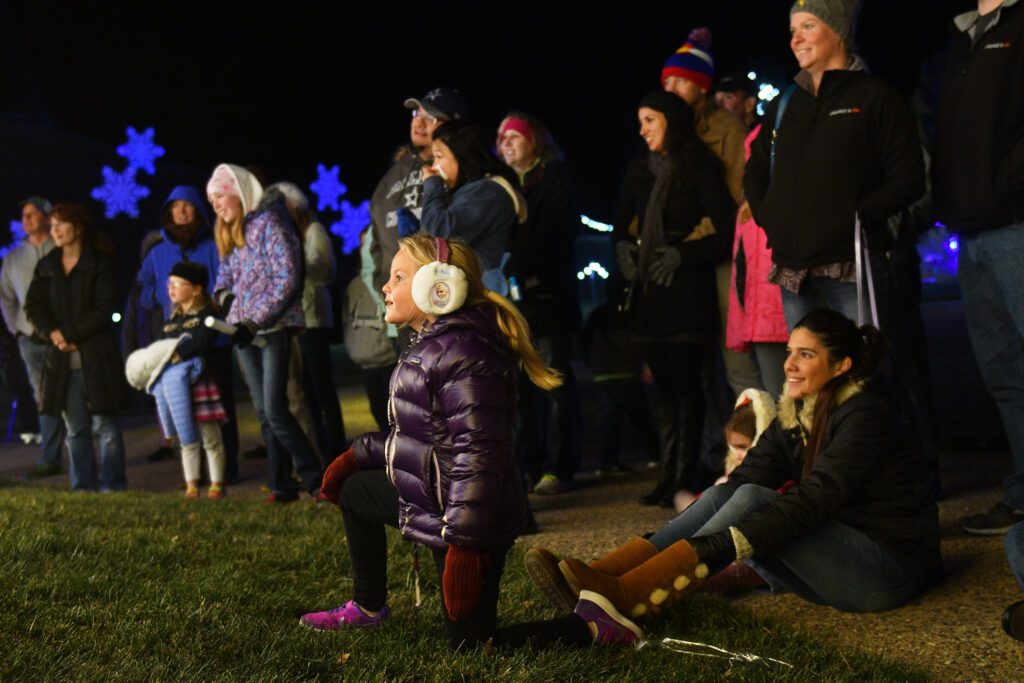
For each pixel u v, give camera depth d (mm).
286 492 6898
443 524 3139
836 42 4996
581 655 3398
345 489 3645
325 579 4461
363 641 3559
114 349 8000
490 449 3096
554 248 6695
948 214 4879
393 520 3562
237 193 6793
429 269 3164
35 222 9555
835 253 4926
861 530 4023
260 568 4613
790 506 3775
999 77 4645
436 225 4754
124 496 6977
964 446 7242
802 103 5031
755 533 3717
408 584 4371
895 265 5328
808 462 4074
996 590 4168
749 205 5250
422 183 5555
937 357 12867
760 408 4867
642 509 6133
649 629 3771
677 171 5922
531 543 5344
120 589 4094
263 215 6660
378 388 6672
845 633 3854
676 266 5891
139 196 22047
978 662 3533
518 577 4414
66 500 6547
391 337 5898
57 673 3117
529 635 3430
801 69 5129
